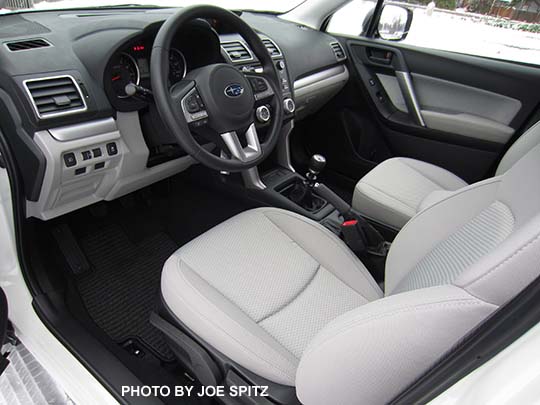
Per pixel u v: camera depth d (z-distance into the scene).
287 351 0.89
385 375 0.60
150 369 1.18
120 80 1.15
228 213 1.86
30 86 0.99
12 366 1.25
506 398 0.45
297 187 1.72
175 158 1.44
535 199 0.65
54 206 1.19
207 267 1.05
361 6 1.96
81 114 1.07
